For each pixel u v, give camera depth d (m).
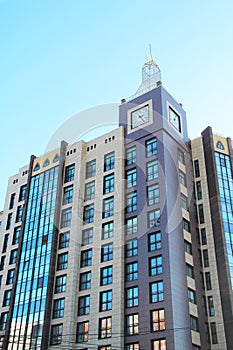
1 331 52.16
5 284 56.12
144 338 41.66
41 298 50.44
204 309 46.03
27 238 57.12
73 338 46.31
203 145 56.28
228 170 54.31
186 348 40.72
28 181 62.69
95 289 48.03
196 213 52.56
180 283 44.06
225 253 47.75
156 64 60.19
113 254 48.59
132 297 45.12
